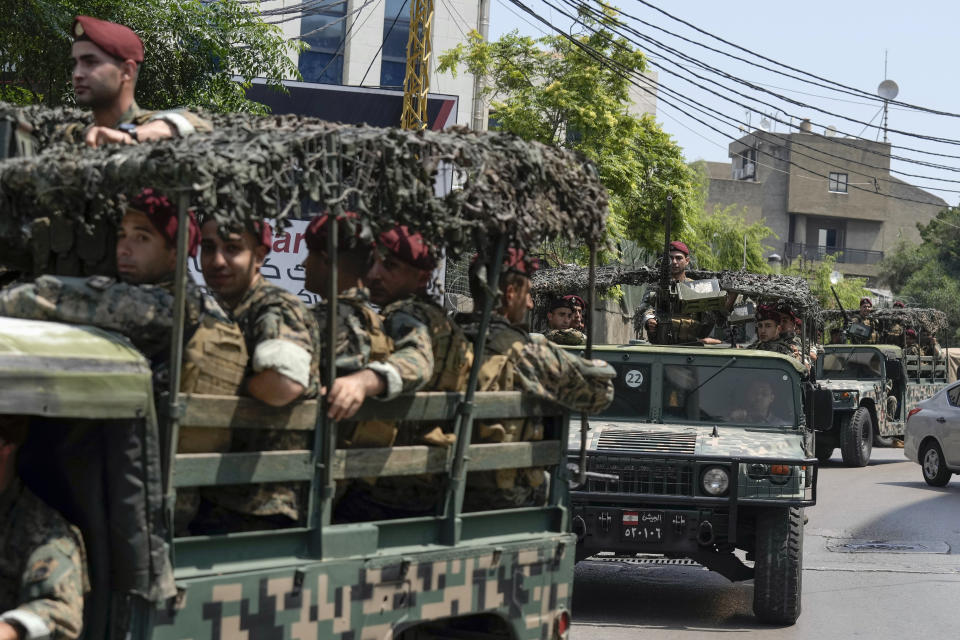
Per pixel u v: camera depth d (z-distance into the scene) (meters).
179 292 2.96
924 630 7.89
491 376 4.15
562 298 9.60
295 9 19.09
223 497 3.33
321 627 3.38
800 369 8.90
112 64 4.08
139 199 3.26
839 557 10.73
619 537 7.98
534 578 4.18
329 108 22.33
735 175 78.25
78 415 2.74
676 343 10.52
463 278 6.11
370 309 3.82
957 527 12.52
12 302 3.04
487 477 4.19
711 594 9.12
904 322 23.20
